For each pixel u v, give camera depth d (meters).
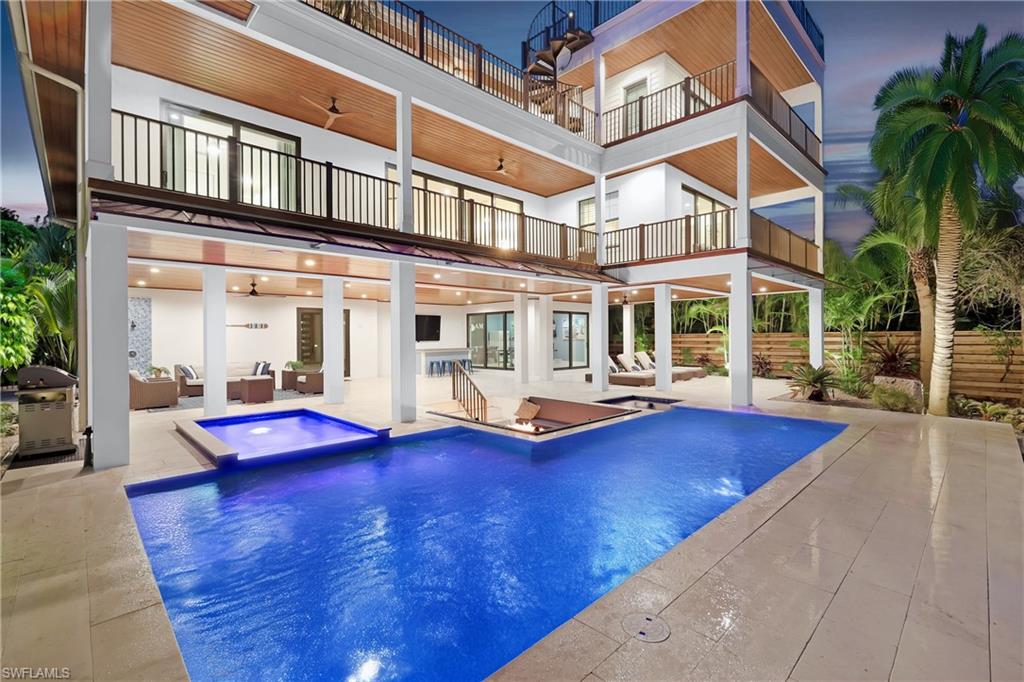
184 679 2.30
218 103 9.39
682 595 3.01
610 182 14.53
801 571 3.33
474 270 9.65
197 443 6.77
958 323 15.19
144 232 6.12
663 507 5.31
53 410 6.37
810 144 14.88
